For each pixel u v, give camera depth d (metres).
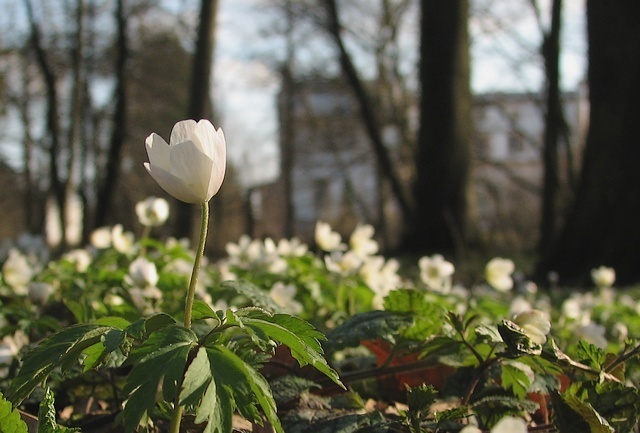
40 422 1.44
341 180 41.41
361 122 31.45
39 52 21.89
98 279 3.77
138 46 25.16
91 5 23.59
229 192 36.84
